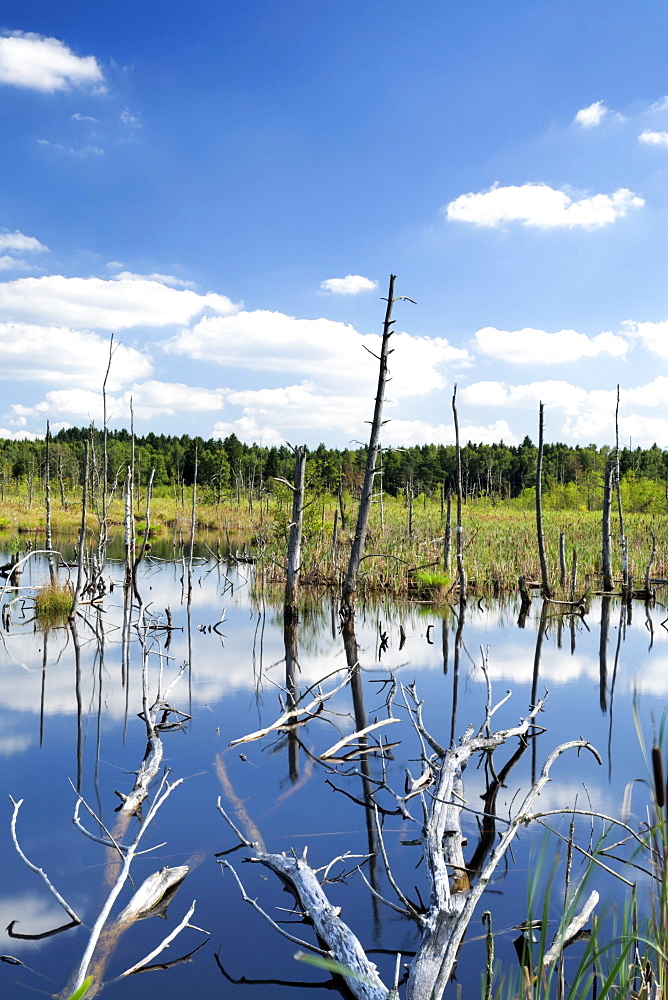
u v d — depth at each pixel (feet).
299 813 22.75
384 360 63.62
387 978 14.48
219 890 17.93
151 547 121.08
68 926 16.29
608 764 26.63
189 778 25.85
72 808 22.95
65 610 64.39
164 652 49.29
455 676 42.57
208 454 233.96
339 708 36.22
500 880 18.06
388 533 89.15
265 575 85.05
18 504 189.88
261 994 13.93
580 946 15.06
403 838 20.97
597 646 51.13
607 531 77.46
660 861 9.05
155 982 14.17
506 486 299.99
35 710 34.60
